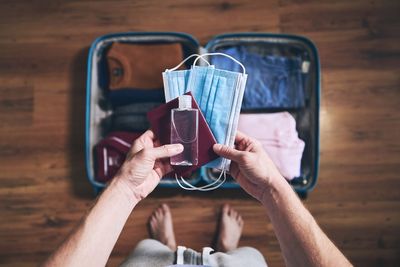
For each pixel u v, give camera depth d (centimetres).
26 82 148
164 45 129
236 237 137
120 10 147
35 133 147
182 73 80
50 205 146
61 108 147
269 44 132
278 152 125
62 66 148
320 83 143
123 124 130
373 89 143
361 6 144
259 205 142
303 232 65
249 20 145
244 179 77
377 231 141
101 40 134
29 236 145
